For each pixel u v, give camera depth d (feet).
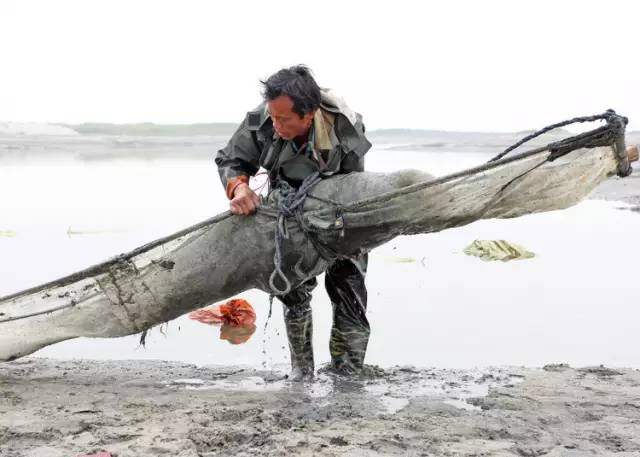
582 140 17.12
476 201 17.35
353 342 20.21
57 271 33.88
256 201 18.06
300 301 19.93
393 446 14.92
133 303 19.06
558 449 14.92
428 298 29.27
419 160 112.06
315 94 17.04
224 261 18.37
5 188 72.79
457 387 19.40
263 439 15.28
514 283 31.78
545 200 17.53
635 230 46.37
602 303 28.45
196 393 18.74
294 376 20.18
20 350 19.70
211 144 205.26
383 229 17.51
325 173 18.07
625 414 17.16
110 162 118.11
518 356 22.31
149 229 46.44
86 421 16.21
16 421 16.24
